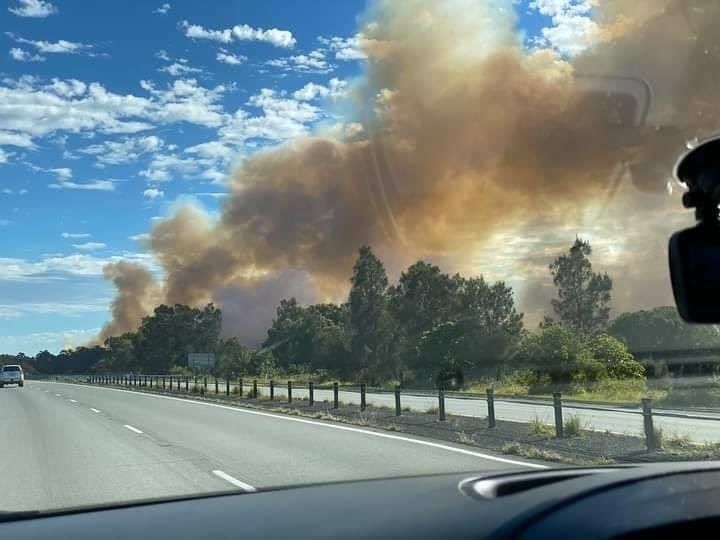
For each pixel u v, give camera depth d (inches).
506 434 638.5
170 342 4936.0
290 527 99.0
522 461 492.7
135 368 5083.7
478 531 86.5
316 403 1182.3
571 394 1349.7
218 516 114.4
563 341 1523.1
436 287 2460.6
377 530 91.8
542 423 682.2
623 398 1190.9
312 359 3193.9
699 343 1306.6
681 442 547.2
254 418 928.3
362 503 110.2
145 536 106.2
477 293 2106.3
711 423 745.6
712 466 118.4
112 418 964.0
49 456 571.2
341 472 460.1
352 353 2655.0
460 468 465.4
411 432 700.0
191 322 4987.7
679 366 1322.6
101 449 610.9
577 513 88.5
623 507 90.9
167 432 751.7
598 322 1702.8
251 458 535.5
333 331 3061.0
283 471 470.6
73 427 830.5
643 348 1406.3
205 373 3604.8
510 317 2086.6
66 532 118.8
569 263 1721.2
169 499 156.6
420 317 2445.9
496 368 1865.2
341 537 91.0
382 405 1084.5
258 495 136.7
